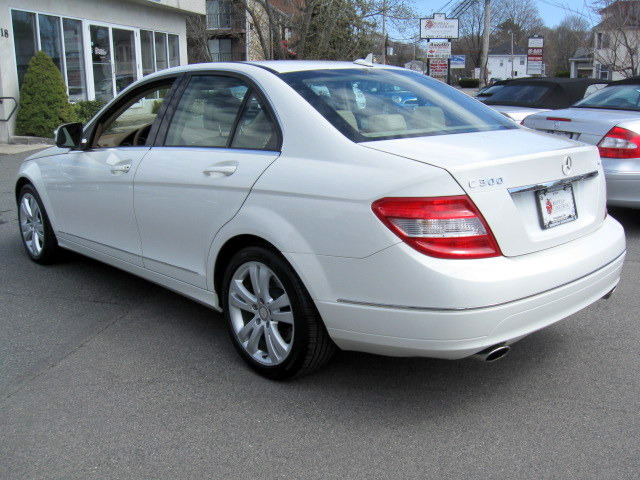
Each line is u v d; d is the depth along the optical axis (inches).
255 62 153.0
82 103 603.2
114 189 170.4
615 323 165.5
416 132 131.0
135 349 154.1
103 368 144.2
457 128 137.3
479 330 108.3
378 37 981.2
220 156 141.5
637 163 229.5
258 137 137.1
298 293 124.3
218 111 148.6
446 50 978.7
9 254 234.1
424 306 108.5
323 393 132.3
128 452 112.3
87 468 107.9
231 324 142.9
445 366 143.8
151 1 703.1
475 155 115.7
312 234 119.5
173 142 157.9
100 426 120.5
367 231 112.0
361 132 126.0
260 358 138.2
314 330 125.8
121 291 195.3
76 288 197.6
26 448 113.7
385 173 112.8
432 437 115.8
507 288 109.0
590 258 124.4
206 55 1071.0
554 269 116.1
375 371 141.7
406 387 134.6
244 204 132.0
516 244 114.0
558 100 366.0
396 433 117.3
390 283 110.9
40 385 136.2
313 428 119.3
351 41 920.9
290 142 129.4
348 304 116.6
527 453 110.2
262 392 132.8
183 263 153.3
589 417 121.0
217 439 116.1
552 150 124.9
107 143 185.5
